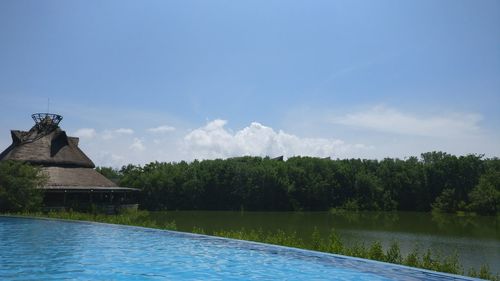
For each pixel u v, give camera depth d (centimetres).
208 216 6612
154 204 8112
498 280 1547
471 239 3925
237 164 8919
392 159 10062
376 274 1486
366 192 9206
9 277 1403
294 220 6031
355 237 3966
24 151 5181
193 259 1733
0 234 2348
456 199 8556
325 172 9269
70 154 5578
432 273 1423
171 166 8931
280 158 10938
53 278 1402
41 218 2986
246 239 2181
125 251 1889
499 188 7969
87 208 4453
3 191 3372
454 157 9175
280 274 1503
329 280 1421
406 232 4503
